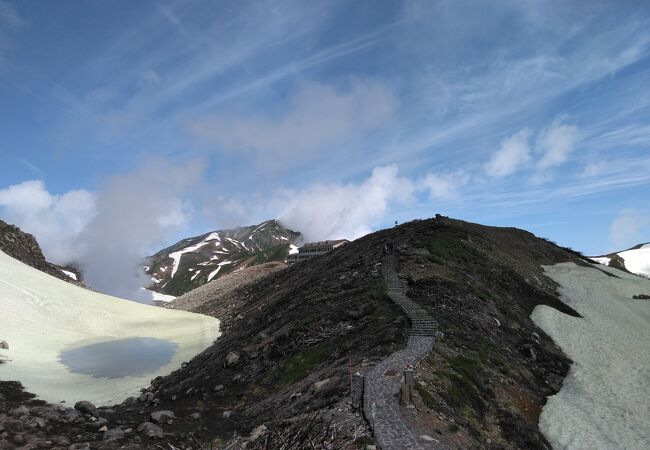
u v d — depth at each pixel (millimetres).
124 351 57594
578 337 41312
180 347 61406
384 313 32500
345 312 35594
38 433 21797
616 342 41219
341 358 26141
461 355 25766
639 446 22250
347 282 46031
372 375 20500
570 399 28297
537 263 72000
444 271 43500
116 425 24938
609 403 28078
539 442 20422
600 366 34750
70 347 58594
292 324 37938
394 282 40781
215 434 23094
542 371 32000
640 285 68438
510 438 19375
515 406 23562
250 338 42625
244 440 19250
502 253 63688
